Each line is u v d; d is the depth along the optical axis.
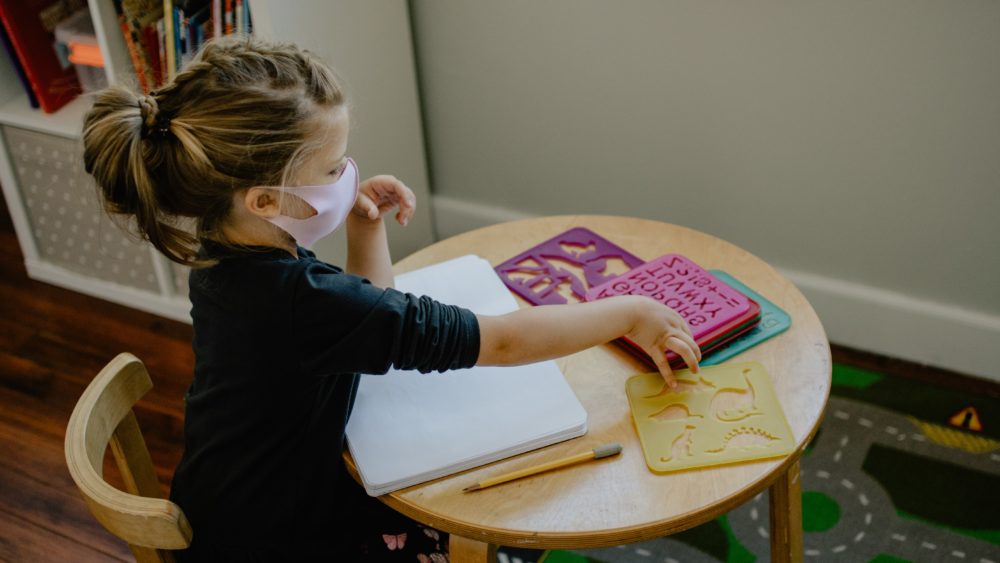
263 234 0.93
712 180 1.90
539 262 1.24
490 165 2.14
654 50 1.79
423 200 2.22
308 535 1.02
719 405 1.01
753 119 1.78
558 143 2.02
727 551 1.53
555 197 2.11
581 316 1.00
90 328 2.13
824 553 1.53
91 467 0.90
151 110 0.84
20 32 1.88
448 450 0.95
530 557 1.54
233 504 1.00
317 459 0.98
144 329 2.13
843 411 1.78
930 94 1.61
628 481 0.93
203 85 0.84
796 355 1.07
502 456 0.96
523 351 0.97
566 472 0.94
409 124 2.07
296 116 0.85
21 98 2.05
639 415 1.00
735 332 1.09
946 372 1.87
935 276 1.80
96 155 0.85
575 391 1.04
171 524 0.85
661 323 1.03
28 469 1.78
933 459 1.67
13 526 1.67
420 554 1.07
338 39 1.77
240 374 0.94
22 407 1.93
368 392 1.03
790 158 1.79
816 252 1.88
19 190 2.13
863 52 1.62
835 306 1.91
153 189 0.86
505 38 1.93
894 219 1.77
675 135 1.88
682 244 1.27
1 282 2.28
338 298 0.89
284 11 1.63
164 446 1.83
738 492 0.91
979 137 1.62
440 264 1.21
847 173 1.76
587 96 1.92
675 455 0.95
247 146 0.83
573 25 1.84
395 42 1.94
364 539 1.07
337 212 0.95
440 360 0.92
